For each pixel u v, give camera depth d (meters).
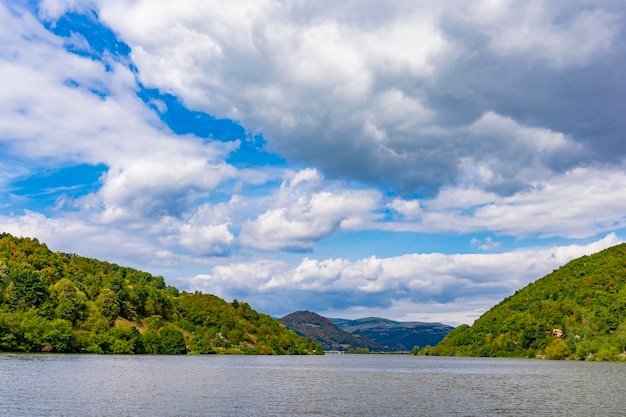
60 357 179.38
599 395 94.56
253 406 75.81
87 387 92.12
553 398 90.06
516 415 70.50
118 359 189.12
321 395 92.69
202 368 162.75
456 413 72.06
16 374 111.62
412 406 78.75
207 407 73.50
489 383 122.44
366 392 99.12
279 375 145.00
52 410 67.06
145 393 87.25
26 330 198.88
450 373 166.38
